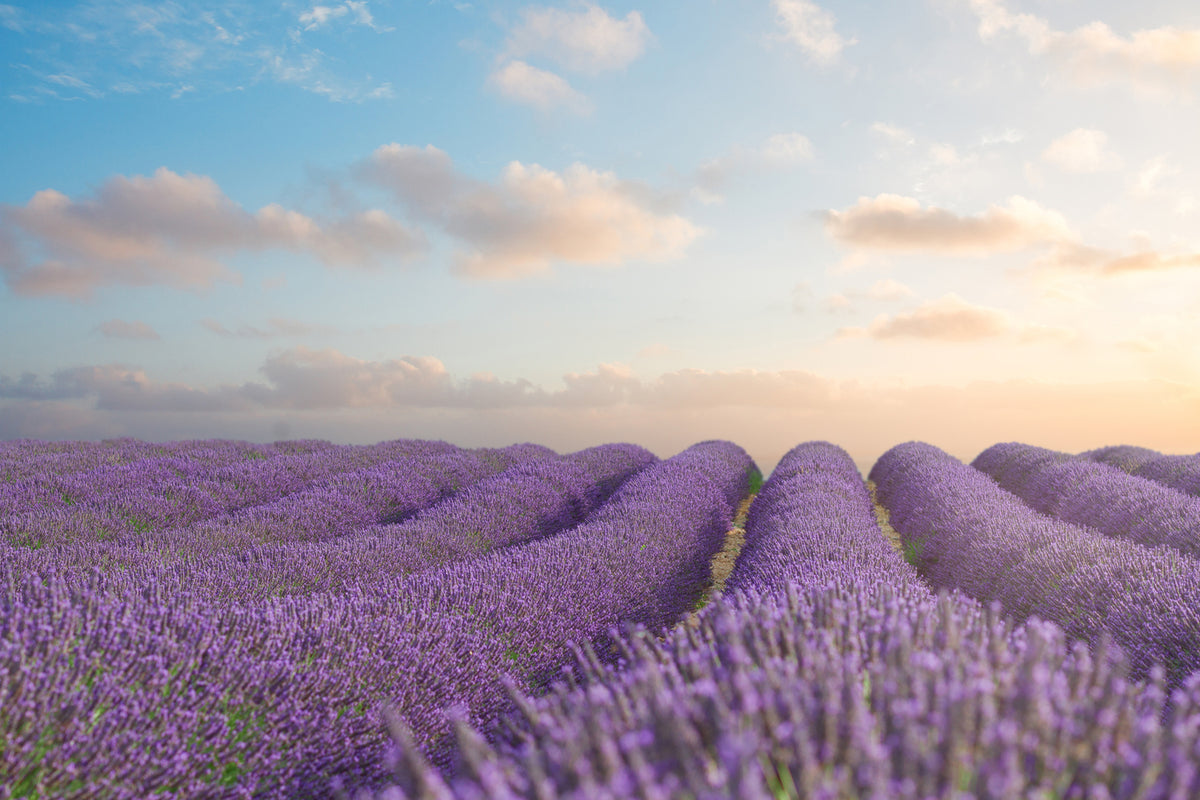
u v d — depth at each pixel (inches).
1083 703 58.1
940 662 64.5
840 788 47.1
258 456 444.5
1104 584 156.7
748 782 42.3
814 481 337.4
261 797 86.4
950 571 222.8
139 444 466.6
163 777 78.3
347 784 92.7
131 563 180.9
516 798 53.4
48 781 71.2
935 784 48.7
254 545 214.8
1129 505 265.4
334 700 101.6
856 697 54.2
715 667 76.0
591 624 153.3
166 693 89.1
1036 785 51.1
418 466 367.6
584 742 55.0
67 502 267.3
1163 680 121.0
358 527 262.2
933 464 443.2
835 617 84.0
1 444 434.0
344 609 137.6
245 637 111.1
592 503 370.0
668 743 53.7
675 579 203.3
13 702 73.8
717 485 378.9
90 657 89.7
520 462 444.5
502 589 161.3
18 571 160.6
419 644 123.0
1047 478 395.2
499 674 125.6
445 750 105.5
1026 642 79.8
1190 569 159.0
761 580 159.5
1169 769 48.3
